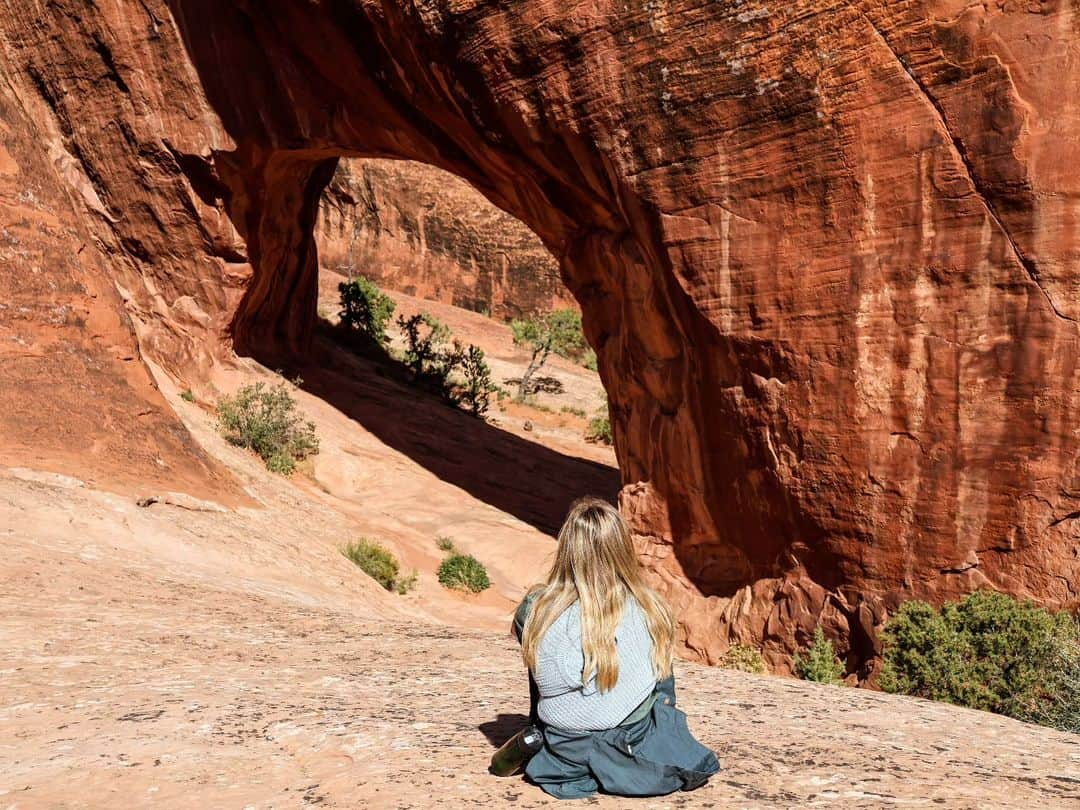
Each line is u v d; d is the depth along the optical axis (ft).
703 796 11.06
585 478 101.71
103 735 15.61
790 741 14.46
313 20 65.36
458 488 86.07
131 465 50.39
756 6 44.19
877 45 41.73
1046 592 40.75
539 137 54.44
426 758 13.05
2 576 30.22
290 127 75.66
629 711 10.66
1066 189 38.86
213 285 86.02
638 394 58.23
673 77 47.34
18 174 55.47
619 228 56.18
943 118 40.96
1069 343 39.65
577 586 10.65
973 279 41.32
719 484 52.90
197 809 11.59
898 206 42.63
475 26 53.11
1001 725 16.99
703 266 49.06
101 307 56.13
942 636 38.91
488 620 57.98
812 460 46.62
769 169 45.88
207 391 84.33
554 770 10.98
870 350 44.04
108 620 26.96
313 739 14.69
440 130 65.00
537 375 149.69
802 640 48.49
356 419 95.76
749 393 49.03
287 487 70.64
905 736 15.37
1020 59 38.96
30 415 47.96
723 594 54.03
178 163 81.15
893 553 44.47
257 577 42.96
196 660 22.95
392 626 29.32
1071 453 40.06
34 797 12.39
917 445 43.34
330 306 142.72
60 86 82.99
